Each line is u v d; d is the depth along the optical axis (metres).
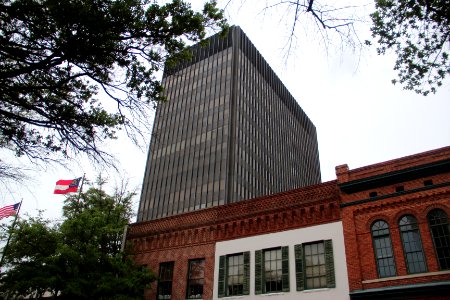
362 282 18.47
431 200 18.41
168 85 103.12
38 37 9.30
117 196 26.06
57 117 10.12
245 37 103.50
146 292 25.34
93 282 20.48
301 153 124.12
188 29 10.69
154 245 26.81
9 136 10.00
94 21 9.16
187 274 24.45
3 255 20.52
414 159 19.58
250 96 98.56
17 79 9.86
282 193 23.12
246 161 88.00
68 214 23.77
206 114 91.69
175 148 91.88
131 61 10.55
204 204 79.56
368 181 20.19
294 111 126.88
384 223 19.34
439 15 10.88
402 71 12.64
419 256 17.80
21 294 20.02
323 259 20.33
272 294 20.86
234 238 23.75
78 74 10.16
